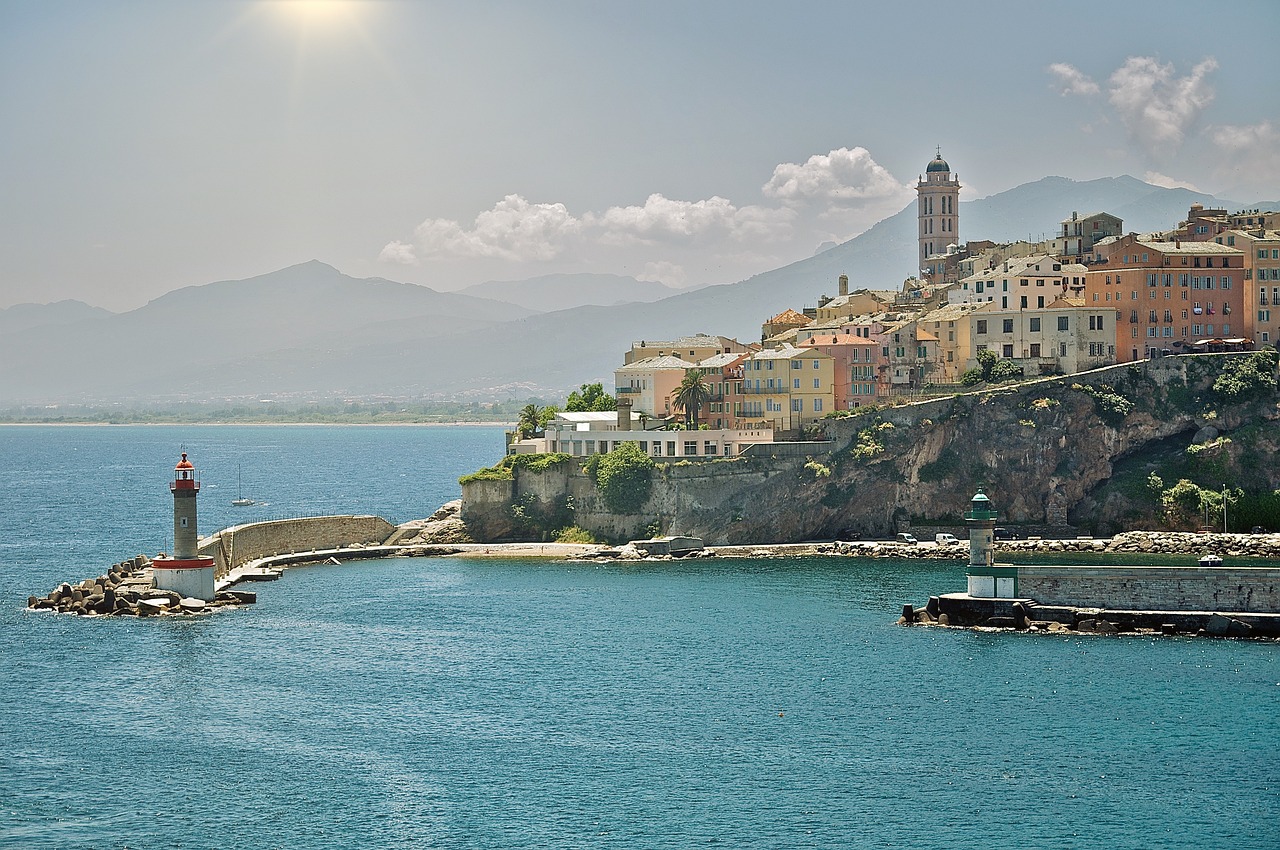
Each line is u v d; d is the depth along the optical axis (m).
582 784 138.38
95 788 138.25
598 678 175.12
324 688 171.38
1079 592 198.62
